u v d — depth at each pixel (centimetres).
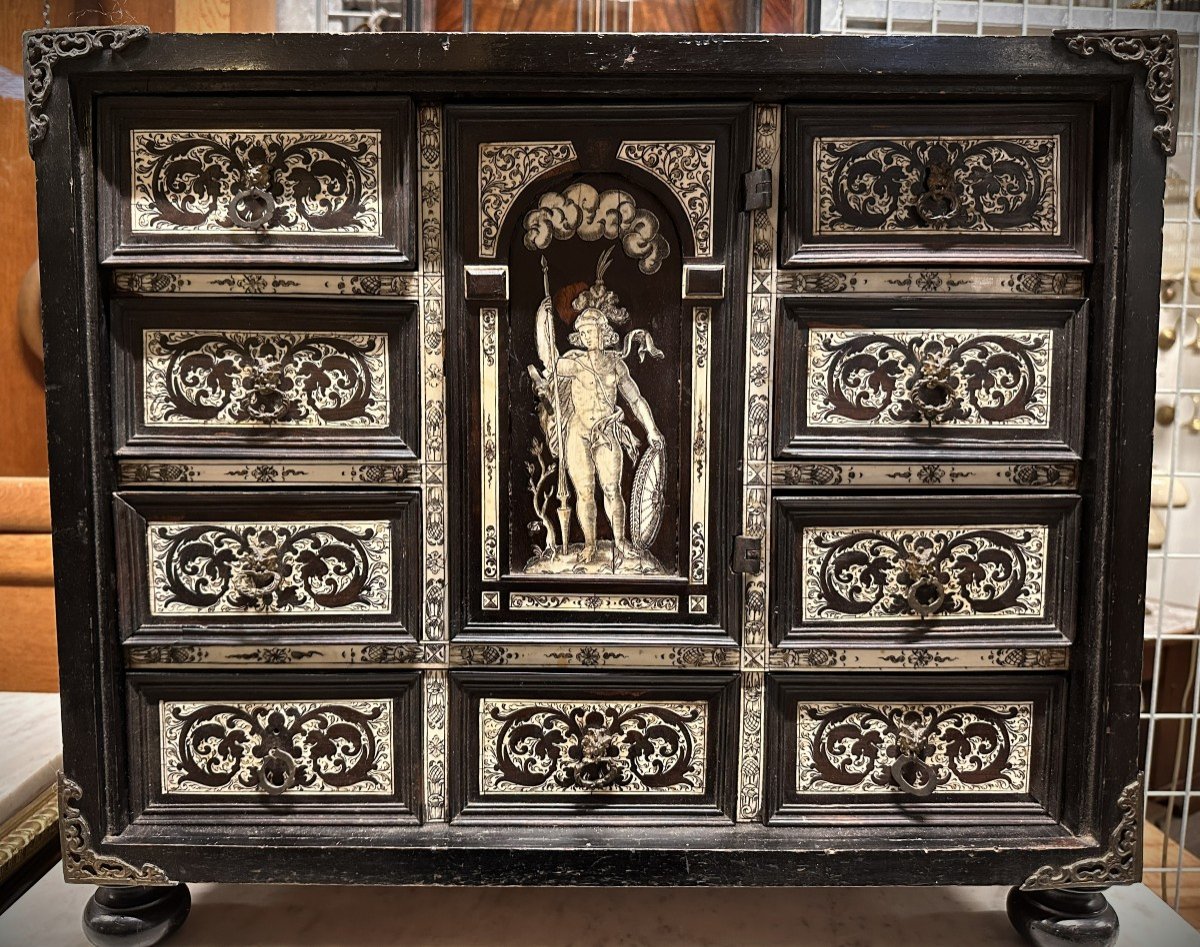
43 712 145
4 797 119
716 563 101
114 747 100
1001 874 99
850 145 96
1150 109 93
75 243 94
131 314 98
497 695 102
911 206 97
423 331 99
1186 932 113
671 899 119
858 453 99
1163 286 152
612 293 100
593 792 103
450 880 99
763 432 99
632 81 94
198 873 99
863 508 99
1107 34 92
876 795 103
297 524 100
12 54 150
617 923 113
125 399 98
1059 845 99
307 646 101
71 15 147
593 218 99
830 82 94
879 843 100
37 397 159
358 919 113
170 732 102
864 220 97
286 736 102
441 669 101
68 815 97
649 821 102
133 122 96
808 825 102
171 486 100
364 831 101
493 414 100
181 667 101
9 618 153
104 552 98
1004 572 101
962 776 103
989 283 98
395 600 101
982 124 96
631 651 101
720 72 93
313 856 99
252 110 96
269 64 93
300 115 96
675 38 92
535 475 102
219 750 102
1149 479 96
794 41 92
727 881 99
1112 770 98
